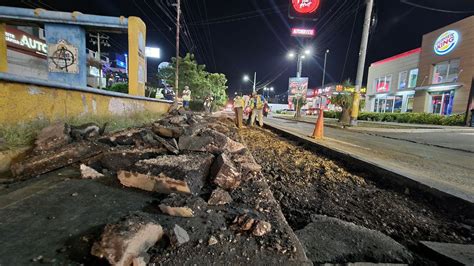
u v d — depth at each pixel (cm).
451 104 1855
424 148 662
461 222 225
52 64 684
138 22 785
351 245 164
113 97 629
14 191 209
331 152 490
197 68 2891
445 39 1914
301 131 936
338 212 231
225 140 361
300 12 1173
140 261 122
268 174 341
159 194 212
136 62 795
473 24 1694
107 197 202
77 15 683
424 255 172
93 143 301
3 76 300
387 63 2739
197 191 220
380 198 275
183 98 1780
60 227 154
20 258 124
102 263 123
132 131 360
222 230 158
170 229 148
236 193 231
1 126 299
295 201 252
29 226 154
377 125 1441
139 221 138
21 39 1373
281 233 162
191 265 125
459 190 263
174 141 327
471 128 1320
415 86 2267
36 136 307
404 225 214
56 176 248
